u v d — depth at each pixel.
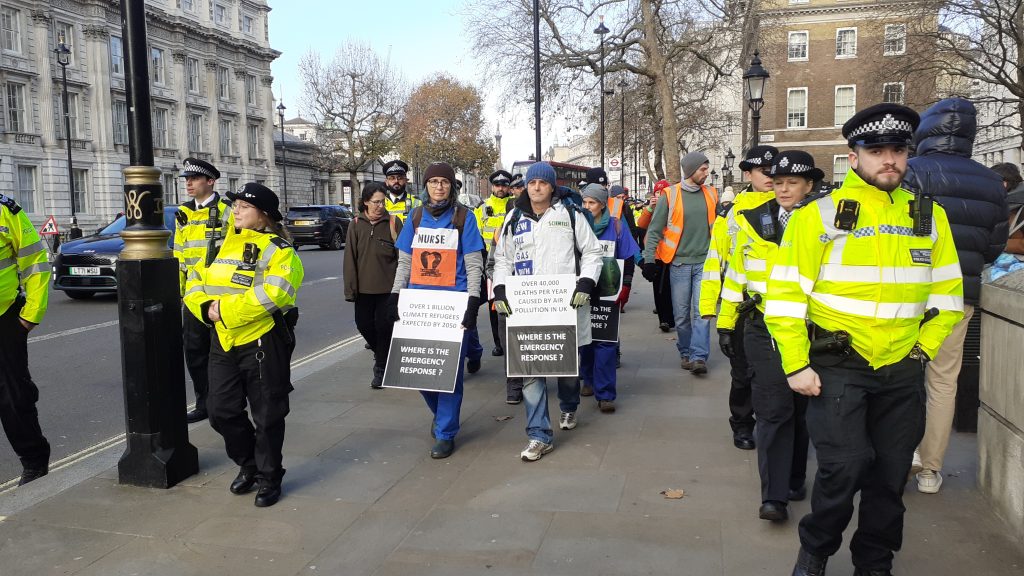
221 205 5.74
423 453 4.95
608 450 4.91
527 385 4.79
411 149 63.66
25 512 4.02
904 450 2.86
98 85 43.28
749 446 4.85
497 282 4.90
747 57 25.73
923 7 22.92
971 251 3.91
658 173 34.25
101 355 8.74
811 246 2.80
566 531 3.68
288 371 4.15
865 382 2.79
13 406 4.62
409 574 3.29
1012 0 22.05
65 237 37.44
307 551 3.54
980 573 3.19
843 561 3.37
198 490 4.32
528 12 25.17
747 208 4.21
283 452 4.99
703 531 3.64
